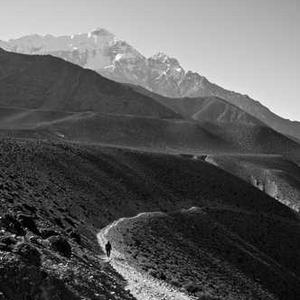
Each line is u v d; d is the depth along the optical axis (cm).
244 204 12369
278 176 18375
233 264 7500
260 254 8819
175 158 14012
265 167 19938
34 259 2183
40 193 5919
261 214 11875
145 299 2992
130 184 10306
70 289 2136
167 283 4097
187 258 6475
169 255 6103
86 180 8650
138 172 11675
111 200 8388
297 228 11638
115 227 6512
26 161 7662
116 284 2952
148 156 13275
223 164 19475
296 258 9812
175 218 8606
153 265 4975
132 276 3712
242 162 19888
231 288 6094
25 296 1867
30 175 6806
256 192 13600
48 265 2275
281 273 8369
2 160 6856
